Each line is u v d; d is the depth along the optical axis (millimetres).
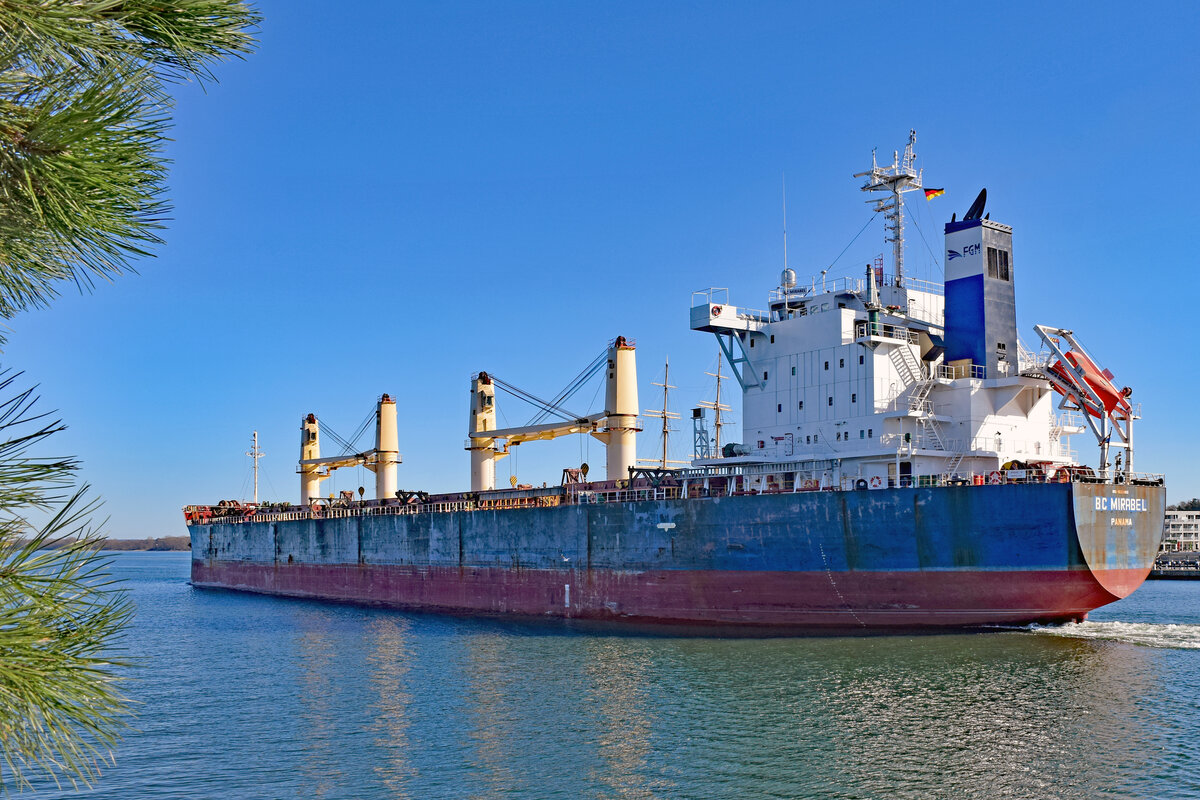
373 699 32219
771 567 43562
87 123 5582
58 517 5848
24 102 5703
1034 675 32344
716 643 40531
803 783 22250
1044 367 43312
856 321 47812
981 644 37656
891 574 40281
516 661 38375
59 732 6379
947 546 39031
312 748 26469
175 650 44719
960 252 46344
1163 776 22172
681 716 28250
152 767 25016
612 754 24875
